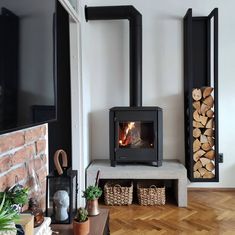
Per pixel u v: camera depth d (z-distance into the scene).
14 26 1.28
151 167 3.24
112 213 2.93
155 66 3.62
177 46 3.60
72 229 1.50
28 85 1.43
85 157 3.26
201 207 3.06
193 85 3.60
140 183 3.36
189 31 3.25
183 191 3.09
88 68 3.53
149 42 3.61
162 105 3.65
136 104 3.44
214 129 3.31
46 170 1.88
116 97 3.67
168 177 3.11
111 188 3.15
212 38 3.54
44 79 1.65
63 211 1.56
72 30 3.04
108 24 3.64
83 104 3.16
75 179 1.68
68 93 3.23
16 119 1.30
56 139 3.25
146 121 3.24
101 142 3.71
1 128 1.17
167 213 2.91
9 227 0.92
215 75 3.21
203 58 3.58
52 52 1.79
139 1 3.60
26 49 1.40
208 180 3.36
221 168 3.60
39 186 1.72
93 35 3.65
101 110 3.69
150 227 2.59
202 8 3.55
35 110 1.51
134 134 3.35
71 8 2.66
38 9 1.55
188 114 3.39
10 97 1.25
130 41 3.42
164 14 3.59
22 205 1.33
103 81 3.67
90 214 1.73
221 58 3.55
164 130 3.66
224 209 3.00
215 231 2.50
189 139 3.36
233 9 3.52
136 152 3.26
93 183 3.16
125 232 2.50
